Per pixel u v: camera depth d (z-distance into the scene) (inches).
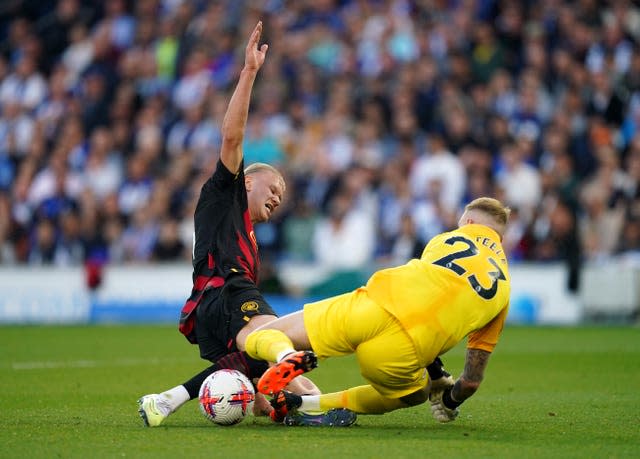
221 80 2876.5
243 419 862.5
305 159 2544.3
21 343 1812.3
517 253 2288.4
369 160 2486.5
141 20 3142.2
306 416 840.9
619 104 2559.1
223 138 877.2
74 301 2454.5
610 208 2290.8
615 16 2706.7
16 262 2623.0
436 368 842.2
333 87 2696.9
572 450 713.6
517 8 2805.1
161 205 2506.2
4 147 2938.0
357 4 2893.7
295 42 2844.5
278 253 2409.0
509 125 2544.3
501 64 2723.9
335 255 2343.8
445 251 819.4
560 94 2620.6
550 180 2300.7
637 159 2309.3
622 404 1017.5
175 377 1285.7
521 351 1649.9
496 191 2315.5
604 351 1643.7
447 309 792.9
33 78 3048.7
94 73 3024.1
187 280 2393.0
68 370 1368.1
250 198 932.6
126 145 2790.4
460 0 2883.9
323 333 792.9
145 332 2085.4
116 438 749.9
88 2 3280.0
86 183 2694.4
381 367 793.6
